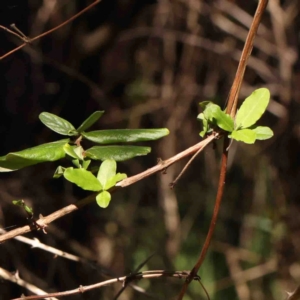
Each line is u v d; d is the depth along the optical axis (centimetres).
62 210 55
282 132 130
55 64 90
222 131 56
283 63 124
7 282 90
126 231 130
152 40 130
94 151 55
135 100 129
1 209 91
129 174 131
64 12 97
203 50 129
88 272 104
